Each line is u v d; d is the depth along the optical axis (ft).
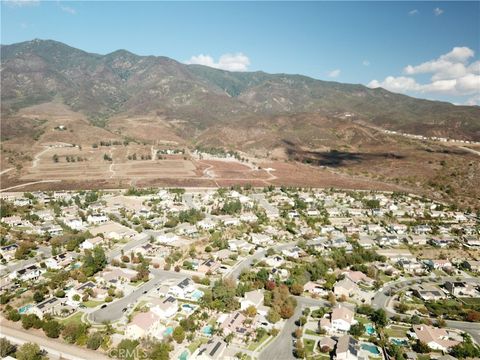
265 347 374.43
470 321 435.12
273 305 440.04
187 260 578.66
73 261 561.84
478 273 568.00
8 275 513.45
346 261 577.43
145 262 561.43
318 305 460.96
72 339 375.25
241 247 635.66
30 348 344.08
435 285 527.40
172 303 433.48
